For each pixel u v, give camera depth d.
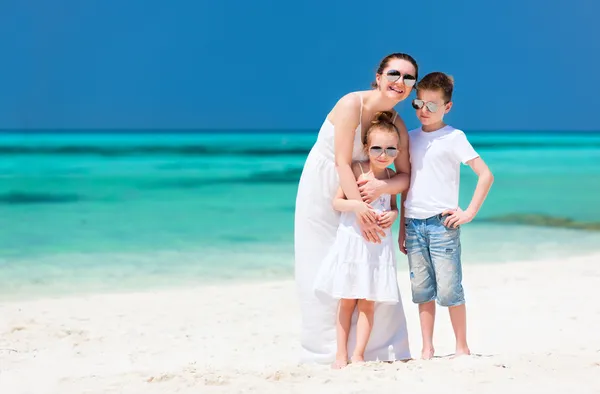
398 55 5.23
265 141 61.50
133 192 21.73
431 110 5.16
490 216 16.42
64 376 5.29
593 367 4.61
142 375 4.84
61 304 8.46
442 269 5.15
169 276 10.22
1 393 4.80
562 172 29.25
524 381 4.27
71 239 13.28
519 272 10.04
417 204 5.19
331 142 5.42
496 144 56.47
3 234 13.80
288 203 19.19
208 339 6.96
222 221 15.75
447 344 6.71
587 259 11.08
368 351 5.44
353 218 5.25
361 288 5.15
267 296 8.90
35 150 44.31
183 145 53.09
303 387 4.27
